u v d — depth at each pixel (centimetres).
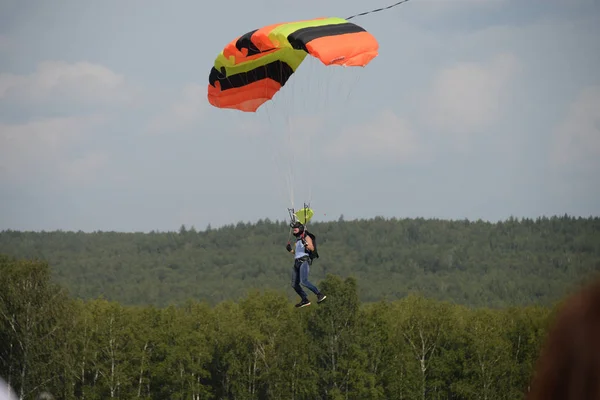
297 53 8575
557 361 491
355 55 7488
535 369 509
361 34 7794
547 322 507
